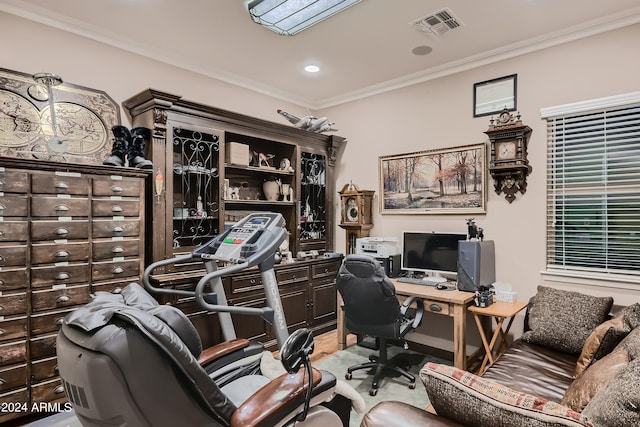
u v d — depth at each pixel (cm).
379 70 376
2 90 258
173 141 310
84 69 295
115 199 269
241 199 378
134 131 293
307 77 397
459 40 312
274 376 202
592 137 289
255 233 253
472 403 111
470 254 304
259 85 416
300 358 138
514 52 323
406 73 384
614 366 154
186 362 119
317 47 326
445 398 117
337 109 462
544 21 281
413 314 340
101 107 301
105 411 109
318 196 451
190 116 317
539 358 232
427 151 377
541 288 284
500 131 315
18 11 265
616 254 281
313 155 441
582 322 240
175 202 324
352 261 276
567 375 211
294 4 258
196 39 313
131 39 313
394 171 403
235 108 400
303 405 140
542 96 309
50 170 242
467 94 352
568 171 300
